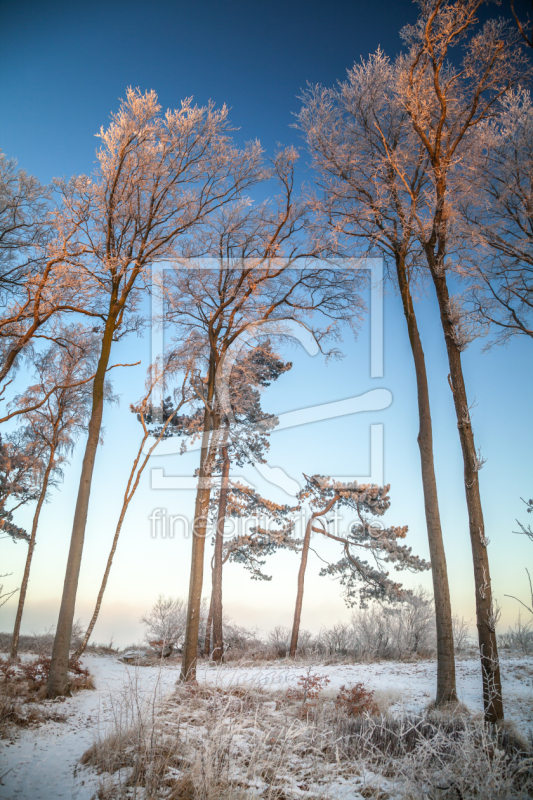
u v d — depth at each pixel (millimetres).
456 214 10055
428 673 13312
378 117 11422
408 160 10984
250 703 7641
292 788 5008
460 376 9297
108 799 4770
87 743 7012
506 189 9734
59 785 5320
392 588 20969
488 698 7578
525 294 10555
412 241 11297
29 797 5004
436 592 9781
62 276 12172
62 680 10398
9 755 6418
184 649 11914
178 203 13391
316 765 5605
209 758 5012
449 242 10133
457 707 8484
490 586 8117
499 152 9727
